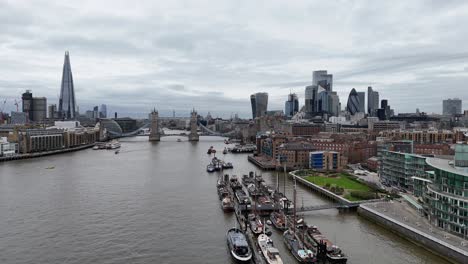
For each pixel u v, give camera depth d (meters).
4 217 179.25
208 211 192.50
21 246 143.88
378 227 165.12
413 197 191.88
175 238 153.62
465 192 134.88
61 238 152.25
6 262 130.12
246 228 163.12
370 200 198.88
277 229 163.62
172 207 199.62
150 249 142.12
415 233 143.00
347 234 155.75
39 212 187.75
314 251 134.12
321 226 166.62
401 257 132.12
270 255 128.50
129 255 136.62
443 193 144.00
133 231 161.00
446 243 128.75
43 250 140.25
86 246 144.25
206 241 150.50
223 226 168.88
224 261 132.25
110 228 164.50
